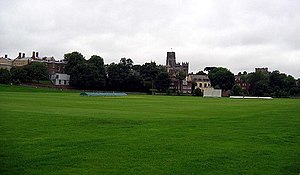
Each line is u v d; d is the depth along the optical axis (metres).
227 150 18.80
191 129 26.31
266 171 14.86
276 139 22.34
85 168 14.88
